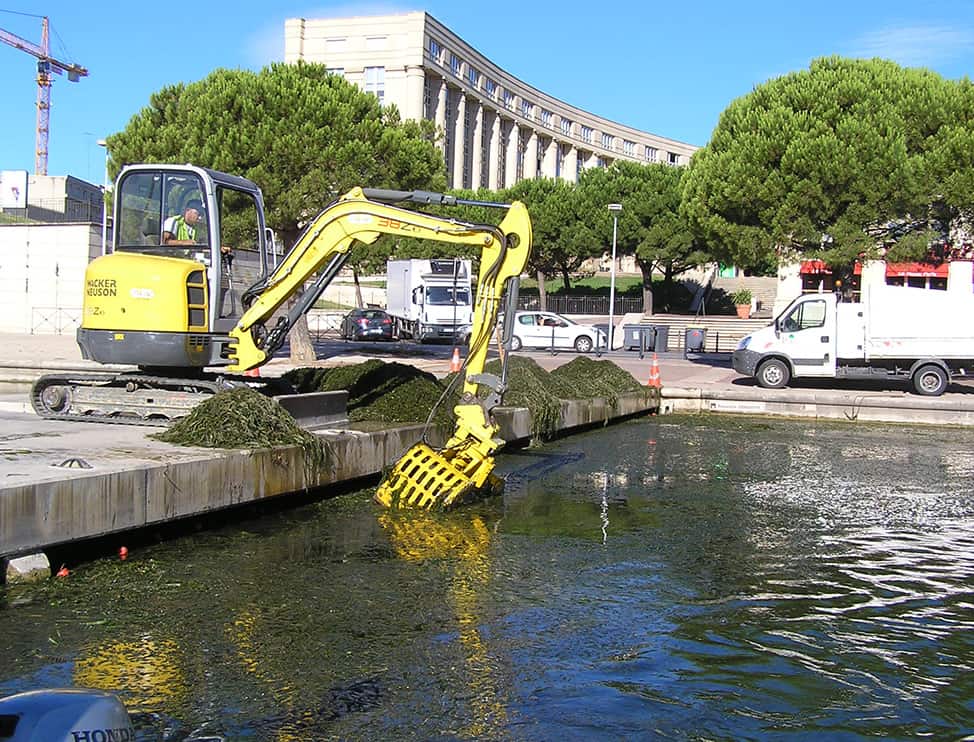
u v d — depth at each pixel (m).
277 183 24.89
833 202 27.70
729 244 29.30
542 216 60.12
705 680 5.82
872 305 22.09
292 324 11.60
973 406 19.52
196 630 6.41
